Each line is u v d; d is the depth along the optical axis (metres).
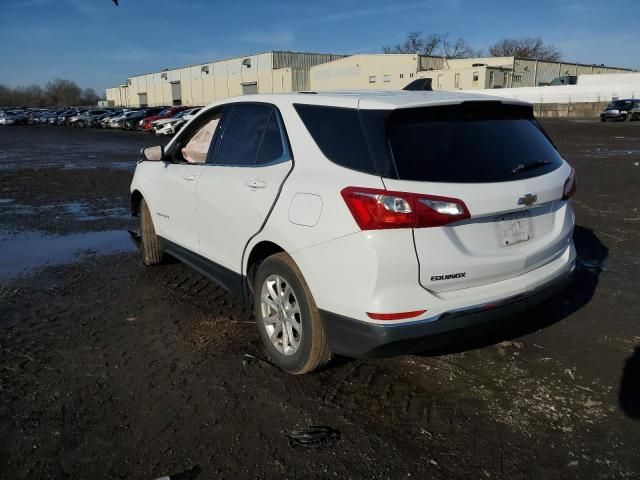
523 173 3.11
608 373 3.38
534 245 3.20
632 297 4.63
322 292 2.94
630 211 8.03
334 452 2.67
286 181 3.23
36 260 6.07
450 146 2.95
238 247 3.71
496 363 3.53
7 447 2.73
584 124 34.72
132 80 104.88
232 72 76.00
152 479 2.50
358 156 2.88
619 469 2.53
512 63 62.41
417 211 2.66
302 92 3.64
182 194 4.47
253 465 2.59
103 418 2.97
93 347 3.83
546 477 2.49
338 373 3.43
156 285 5.15
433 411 3.01
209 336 4.00
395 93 3.37
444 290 2.84
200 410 3.04
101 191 11.45
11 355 3.71
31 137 34.22
